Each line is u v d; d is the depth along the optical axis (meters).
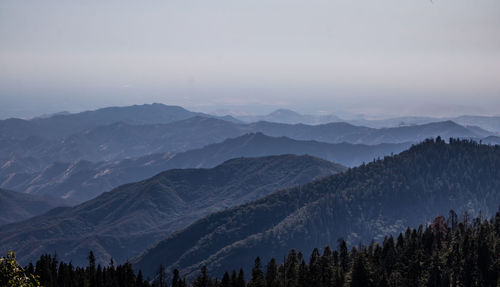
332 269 170.12
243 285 163.12
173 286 175.62
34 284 67.06
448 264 171.38
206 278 176.25
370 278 162.50
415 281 166.50
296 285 164.25
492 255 171.38
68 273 181.62
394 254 180.12
